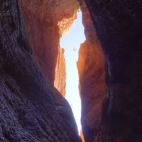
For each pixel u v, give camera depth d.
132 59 6.96
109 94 8.38
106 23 6.39
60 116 7.98
